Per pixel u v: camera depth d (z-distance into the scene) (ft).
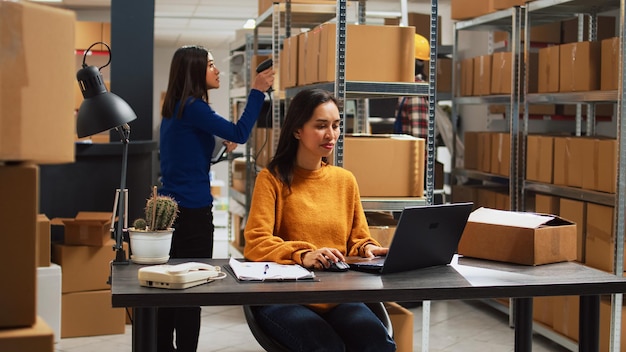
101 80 10.02
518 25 15.53
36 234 4.69
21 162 4.71
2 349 4.43
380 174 11.78
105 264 15.01
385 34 11.64
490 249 8.92
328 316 8.50
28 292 4.66
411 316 11.53
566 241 8.98
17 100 4.44
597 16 15.98
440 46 20.39
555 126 19.10
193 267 7.54
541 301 14.70
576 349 13.32
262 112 20.12
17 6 4.42
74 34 4.70
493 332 15.26
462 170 18.53
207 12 33.76
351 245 9.16
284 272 7.73
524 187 15.37
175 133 11.82
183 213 11.76
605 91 13.11
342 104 11.34
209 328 15.58
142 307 6.97
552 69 14.75
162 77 50.67
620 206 12.51
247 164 20.51
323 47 11.94
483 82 17.46
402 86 11.69
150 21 18.79
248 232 8.63
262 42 20.53
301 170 9.04
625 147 12.44
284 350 7.93
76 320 14.87
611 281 7.86
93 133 9.74
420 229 7.98
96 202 17.07
